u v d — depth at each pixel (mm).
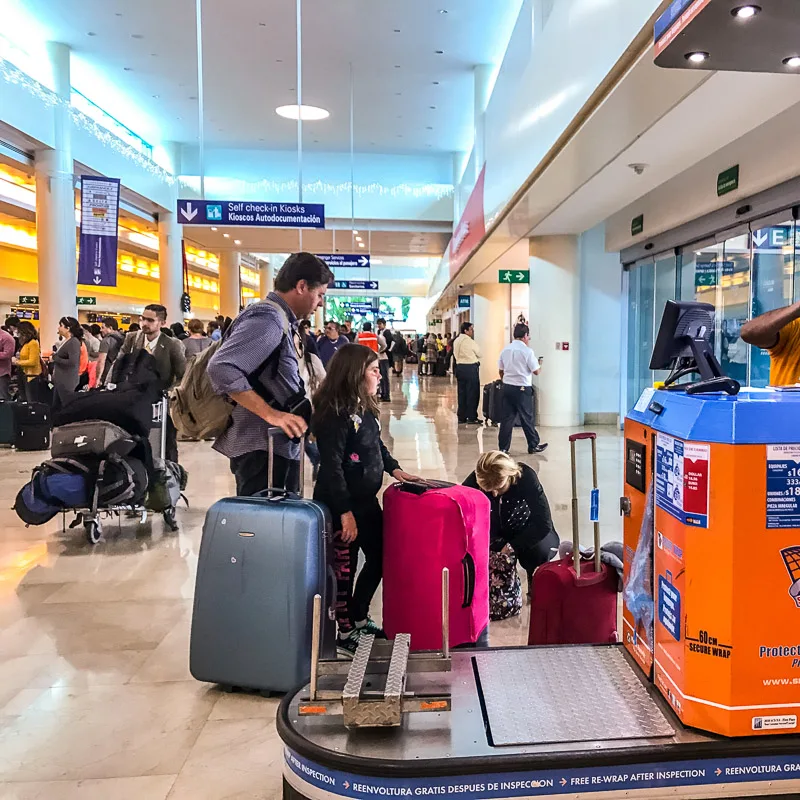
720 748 1554
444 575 1932
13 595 3738
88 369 9133
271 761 2225
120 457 4668
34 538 4859
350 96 13211
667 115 5074
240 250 21547
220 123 15148
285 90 12930
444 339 32188
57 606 3576
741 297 7023
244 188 16641
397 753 1566
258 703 2598
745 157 6191
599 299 11047
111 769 2182
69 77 11422
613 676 1907
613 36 4363
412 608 2688
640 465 1948
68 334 8656
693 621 1584
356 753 1571
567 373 10852
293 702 1819
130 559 4363
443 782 1532
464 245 14320
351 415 2898
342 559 3043
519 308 19047
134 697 2645
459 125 15094
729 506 1507
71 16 10062
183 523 5254
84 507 4691
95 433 4594
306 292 2873
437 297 28188
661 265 9383
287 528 2531
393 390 20016
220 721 2471
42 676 2820
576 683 1869
